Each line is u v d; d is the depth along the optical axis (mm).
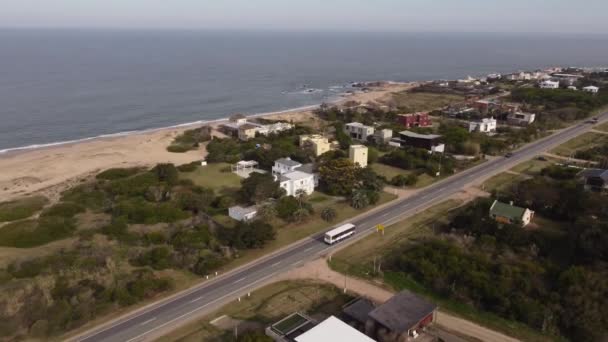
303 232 81500
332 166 103250
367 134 147625
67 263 67500
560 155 128125
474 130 154125
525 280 59438
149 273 65625
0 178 116000
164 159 133125
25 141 154750
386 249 74125
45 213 87875
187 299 60875
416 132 148625
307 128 158875
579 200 81062
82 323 54781
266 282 65125
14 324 53188
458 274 62281
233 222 85625
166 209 87812
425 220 85625
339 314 56875
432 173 112000
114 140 157750
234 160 125375
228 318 56344
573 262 65625
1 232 79750
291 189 98188
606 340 49906
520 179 107500
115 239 77688
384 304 53469
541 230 76875
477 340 51812
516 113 170125
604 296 55281
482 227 75438
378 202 95688
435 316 56219
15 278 64562
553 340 51781
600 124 163875
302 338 46156
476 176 111438
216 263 68188
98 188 101688
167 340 52062
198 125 185125
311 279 65750
